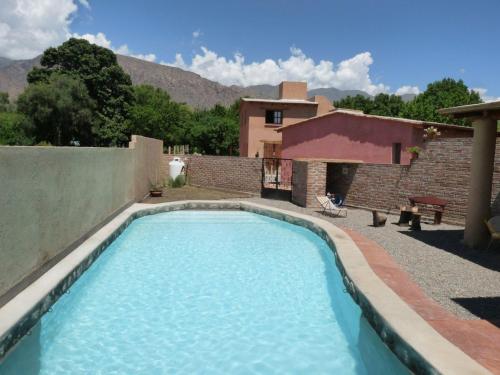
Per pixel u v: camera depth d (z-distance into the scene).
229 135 45.91
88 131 51.84
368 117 19.22
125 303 7.21
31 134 47.47
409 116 46.16
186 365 5.20
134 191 16.45
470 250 9.34
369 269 7.49
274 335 6.06
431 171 13.22
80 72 54.25
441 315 5.55
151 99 57.41
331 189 17.61
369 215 14.55
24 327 5.39
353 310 6.59
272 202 17.94
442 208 12.45
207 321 6.51
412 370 4.52
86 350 5.54
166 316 6.68
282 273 9.04
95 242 9.59
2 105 73.50
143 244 11.55
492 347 4.64
